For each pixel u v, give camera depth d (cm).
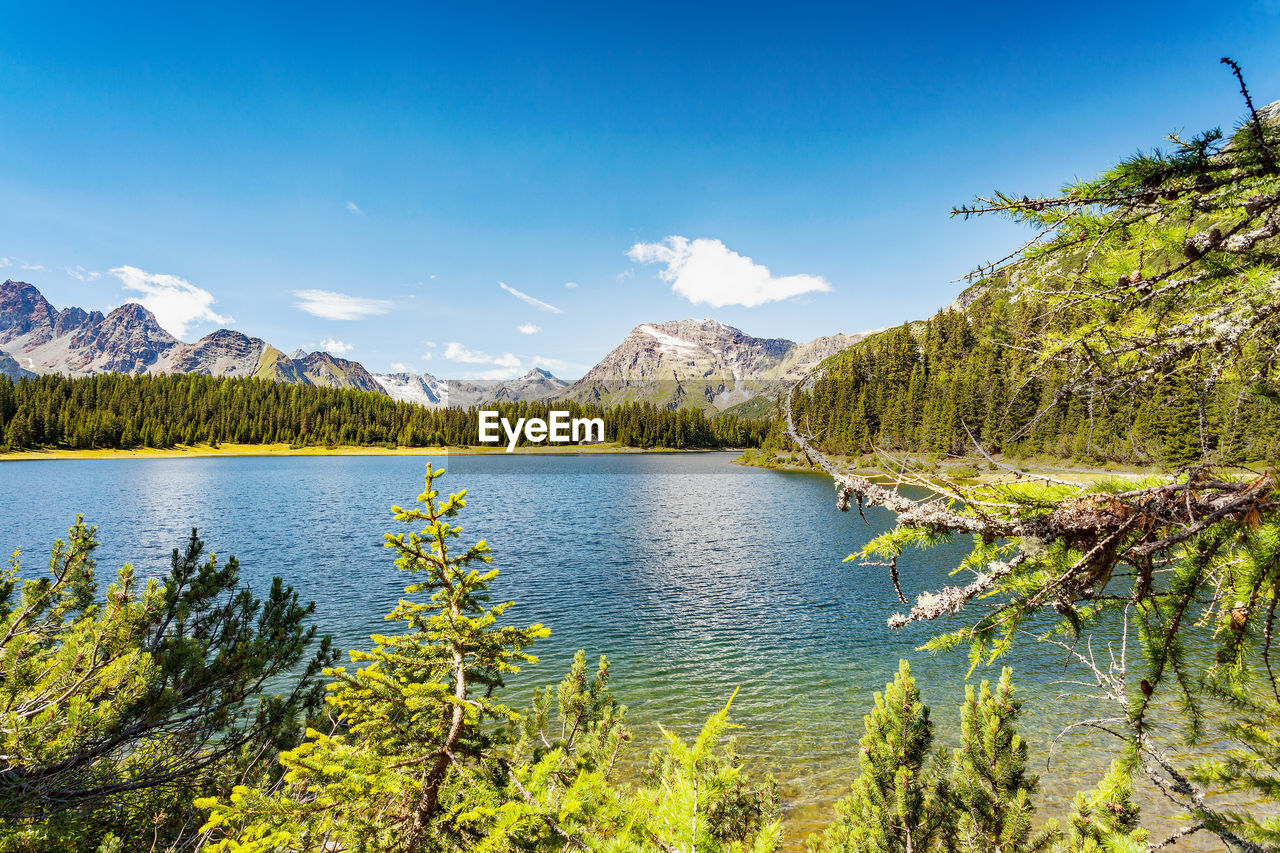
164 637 611
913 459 225
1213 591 217
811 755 1385
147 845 575
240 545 4028
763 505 6488
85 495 7025
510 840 303
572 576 3241
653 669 1939
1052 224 230
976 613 2375
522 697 1652
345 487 8356
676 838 229
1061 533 208
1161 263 233
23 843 490
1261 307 215
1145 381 231
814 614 2534
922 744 676
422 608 427
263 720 667
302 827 347
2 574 635
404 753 384
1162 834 1002
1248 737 248
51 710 509
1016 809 607
